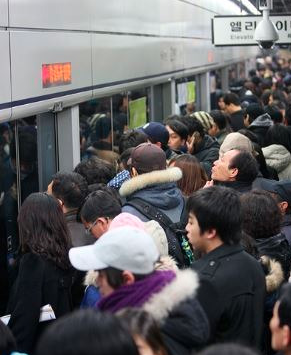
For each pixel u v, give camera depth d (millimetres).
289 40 17672
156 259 5219
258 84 29578
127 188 7879
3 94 8555
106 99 14141
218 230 6113
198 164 9406
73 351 3455
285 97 25062
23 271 7004
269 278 6711
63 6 10977
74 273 7289
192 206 6180
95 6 12750
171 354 5031
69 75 11211
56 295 7051
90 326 3549
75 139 11820
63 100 10914
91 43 12461
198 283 5414
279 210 7363
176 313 5062
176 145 12578
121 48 14602
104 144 13977
